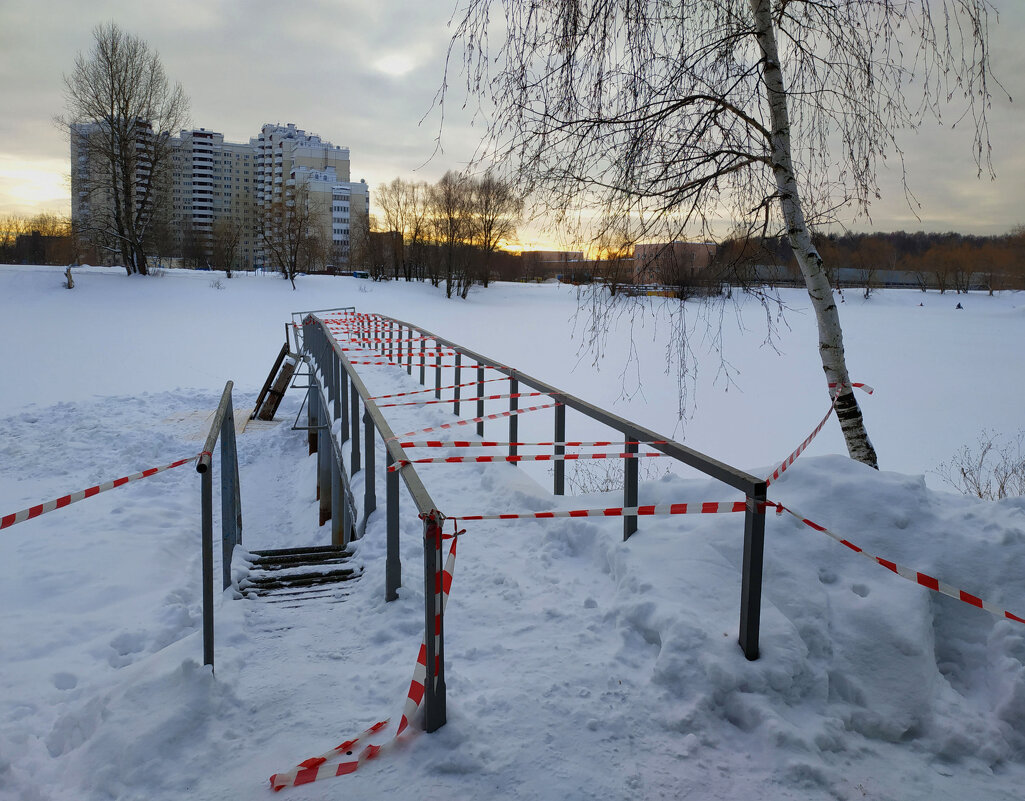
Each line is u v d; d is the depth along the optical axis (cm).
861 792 264
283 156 12456
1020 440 1672
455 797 254
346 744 277
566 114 488
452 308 5556
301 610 422
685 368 565
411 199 7700
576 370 2756
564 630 368
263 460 1282
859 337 4162
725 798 255
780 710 302
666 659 317
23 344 2988
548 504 541
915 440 1716
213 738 290
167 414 1583
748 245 523
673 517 442
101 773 271
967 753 292
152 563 636
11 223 10550
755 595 313
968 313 5794
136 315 4038
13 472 1035
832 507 397
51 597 552
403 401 1054
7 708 350
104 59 5003
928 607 349
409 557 478
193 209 12556
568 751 276
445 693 287
